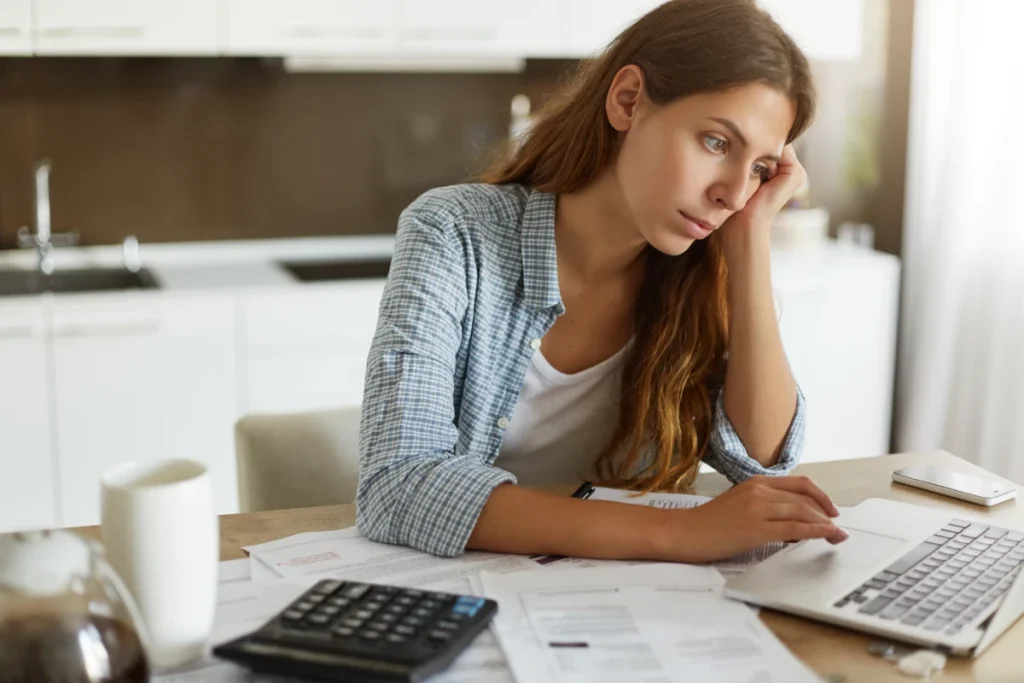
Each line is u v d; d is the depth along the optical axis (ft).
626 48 4.25
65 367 8.84
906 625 3.12
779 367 4.66
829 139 11.71
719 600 3.32
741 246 4.63
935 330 10.64
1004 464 10.21
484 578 3.44
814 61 11.48
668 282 4.75
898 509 4.06
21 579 2.47
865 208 11.93
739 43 3.88
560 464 4.92
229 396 9.25
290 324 9.29
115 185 10.41
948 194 10.42
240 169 10.73
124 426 9.06
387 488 3.83
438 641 2.90
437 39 9.96
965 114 10.22
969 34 10.09
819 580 3.39
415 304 4.21
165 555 2.83
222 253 10.75
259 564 3.61
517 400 4.69
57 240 10.27
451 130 11.19
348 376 9.52
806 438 10.69
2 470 8.84
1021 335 9.98
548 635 3.06
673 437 4.66
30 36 8.98
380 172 11.10
